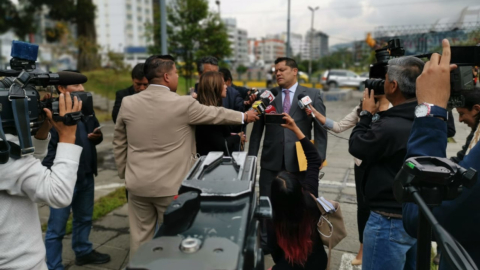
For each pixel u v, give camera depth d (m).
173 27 14.01
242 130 3.32
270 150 3.31
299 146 3.15
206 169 1.24
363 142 1.86
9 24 18.20
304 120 3.28
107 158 7.08
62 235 2.90
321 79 29.55
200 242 0.83
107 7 92.00
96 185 5.43
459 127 9.54
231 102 3.72
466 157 1.12
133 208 2.56
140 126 2.37
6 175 1.36
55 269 2.84
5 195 1.43
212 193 1.05
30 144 1.36
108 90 15.84
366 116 2.00
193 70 14.20
